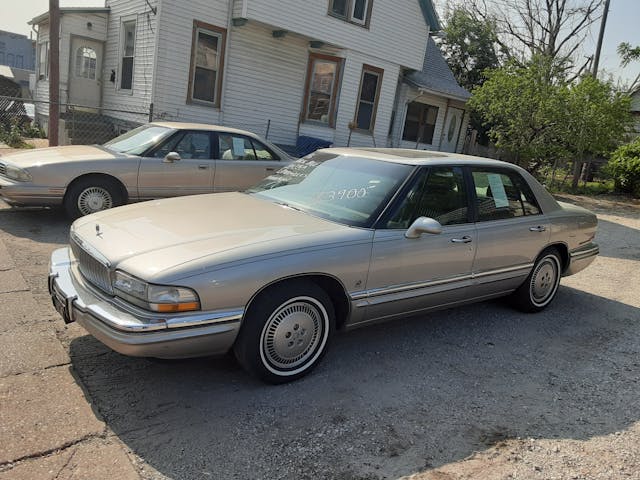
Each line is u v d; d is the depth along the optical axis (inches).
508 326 195.2
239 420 119.6
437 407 133.2
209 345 120.9
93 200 274.4
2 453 100.6
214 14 499.8
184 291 115.2
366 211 151.7
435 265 161.0
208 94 521.7
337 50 594.9
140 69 501.7
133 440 109.0
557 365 165.0
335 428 119.9
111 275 122.4
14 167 258.8
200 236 131.4
